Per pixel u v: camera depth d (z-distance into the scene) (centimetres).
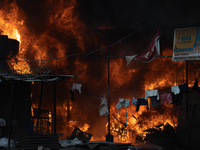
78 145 1261
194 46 1420
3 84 1341
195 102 2136
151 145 2286
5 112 1322
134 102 1476
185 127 2248
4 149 1138
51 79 1188
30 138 1123
